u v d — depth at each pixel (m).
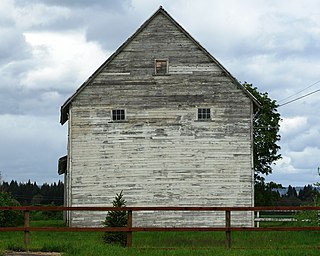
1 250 22.58
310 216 39.22
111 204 41.78
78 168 42.12
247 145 42.25
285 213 68.69
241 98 42.56
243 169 42.06
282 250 23.39
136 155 42.06
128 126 42.25
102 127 42.31
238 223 41.69
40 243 24.86
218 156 42.06
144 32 42.94
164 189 41.81
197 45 42.72
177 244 27.58
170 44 42.84
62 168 50.34
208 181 41.91
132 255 21.70
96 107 42.44
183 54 42.81
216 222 41.69
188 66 42.69
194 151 42.09
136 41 42.84
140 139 42.19
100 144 42.19
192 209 24.41
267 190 69.25
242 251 22.91
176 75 42.62
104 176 41.97
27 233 24.00
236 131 42.31
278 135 68.25
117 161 42.06
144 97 42.47
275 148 68.50
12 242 25.59
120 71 42.66
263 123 67.94
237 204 41.81
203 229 24.64
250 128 42.34
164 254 22.00
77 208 24.56
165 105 42.41
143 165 42.00
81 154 42.19
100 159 42.12
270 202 68.62
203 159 42.00
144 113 42.38
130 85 42.56
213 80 42.66
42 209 24.30
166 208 24.41
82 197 41.88
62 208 24.55
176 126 42.28
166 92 42.53
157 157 42.00
